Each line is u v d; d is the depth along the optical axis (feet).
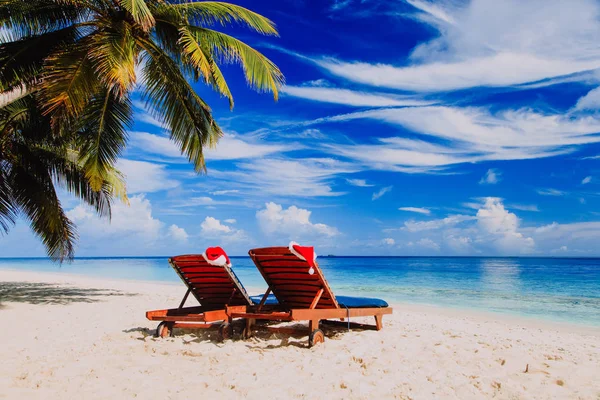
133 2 23.47
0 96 27.02
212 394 11.02
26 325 22.59
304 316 16.25
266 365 13.75
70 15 29.86
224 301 20.58
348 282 84.23
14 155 34.47
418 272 136.67
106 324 22.82
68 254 39.73
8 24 27.99
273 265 18.51
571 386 12.16
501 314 37.58
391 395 11.09
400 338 18.49
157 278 93.50
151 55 29.76
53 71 25.08
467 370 13.64
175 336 18.67
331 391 11.32
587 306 44.34
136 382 11.98
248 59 30.96
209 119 32.89
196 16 31.22
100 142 30.19
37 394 10.93
